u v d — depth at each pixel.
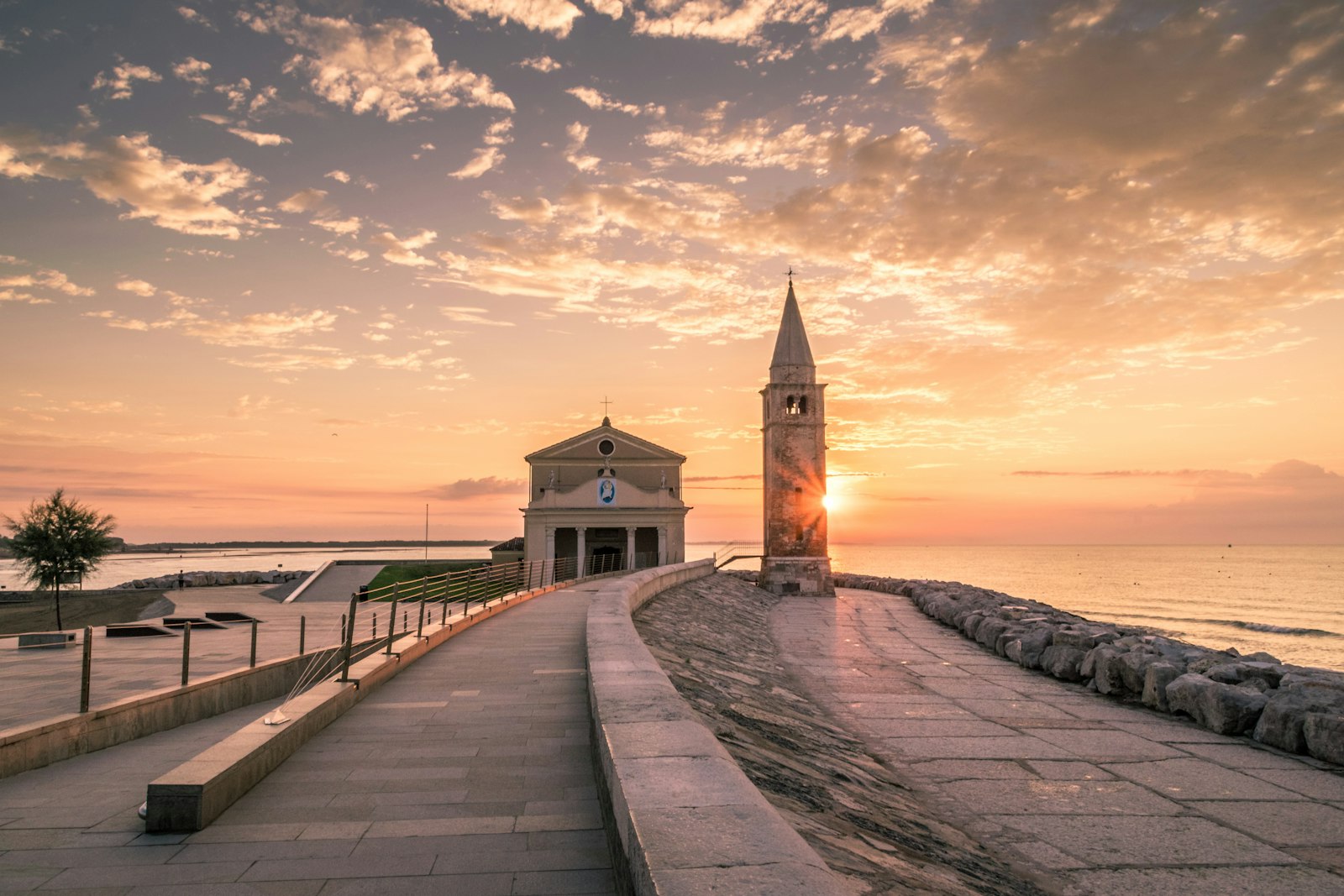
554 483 56.78
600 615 14.24
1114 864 8.92
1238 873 8.69
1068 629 24.59
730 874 3.07
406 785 6.79
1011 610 32.16
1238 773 12.58
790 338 51.03
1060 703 18.36
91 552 35.56
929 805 10.95
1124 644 22.08
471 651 14.98
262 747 6.97
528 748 8.00
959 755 13.66
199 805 5.77
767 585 49.69
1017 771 12.68
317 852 5.33
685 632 21.97
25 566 34.84
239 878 4.93
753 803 3.97
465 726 8.91
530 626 19.19
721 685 14.77
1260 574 168.88
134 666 16.53
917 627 34.88
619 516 53.53
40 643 19.91
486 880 4.87
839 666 23.97
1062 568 199.75
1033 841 9.66
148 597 43.03
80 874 5.00
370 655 12.34
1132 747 14.18
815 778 9.48
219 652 19.39
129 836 5.67
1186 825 10.20
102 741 9.59
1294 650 49.03
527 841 5.51
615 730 5.57
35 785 7.38
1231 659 19.41
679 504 54.12
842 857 6.29
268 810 6.19
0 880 4.91
